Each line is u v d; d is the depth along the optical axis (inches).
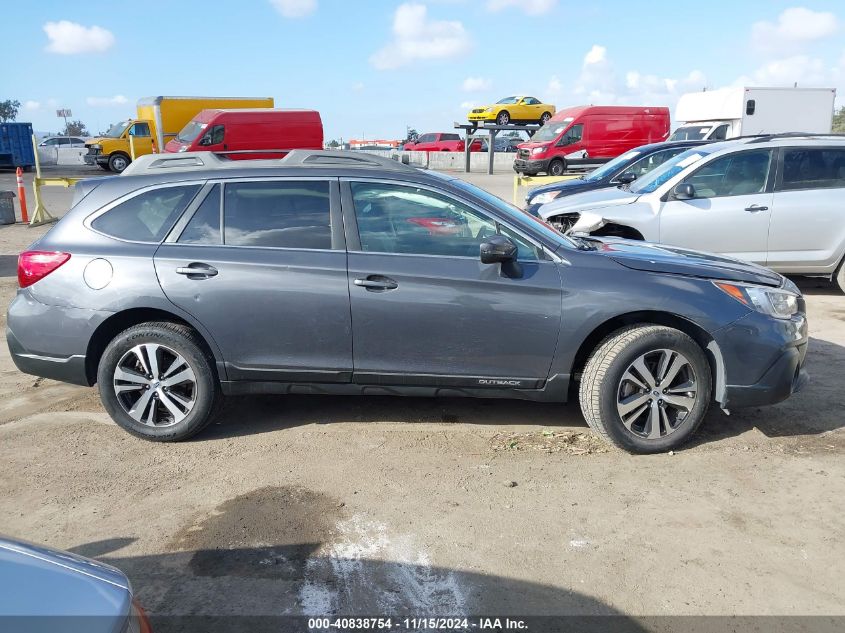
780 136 325.4
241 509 142.5
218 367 169.0
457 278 162.2
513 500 145.3
